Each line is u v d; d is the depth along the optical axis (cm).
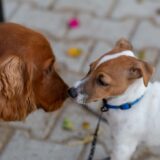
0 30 326
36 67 324
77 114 451
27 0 580
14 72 313
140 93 337
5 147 423
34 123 443
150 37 536
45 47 331
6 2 578
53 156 417
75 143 427
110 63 322
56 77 352
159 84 358
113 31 543
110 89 325
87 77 329
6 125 441
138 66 317
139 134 359
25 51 319
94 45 525
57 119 447
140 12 568
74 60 507
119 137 359
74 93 329
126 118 348
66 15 565
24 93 327
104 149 421
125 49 335
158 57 510
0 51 317
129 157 373
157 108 350
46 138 432
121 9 573
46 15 565
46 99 352
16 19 559
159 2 578
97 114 448
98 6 577
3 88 317
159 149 419
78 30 544
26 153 418
